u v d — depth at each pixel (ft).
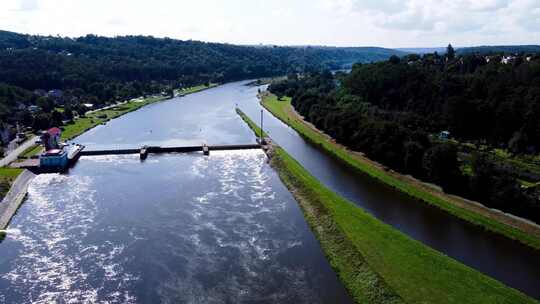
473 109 448.65
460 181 297.12
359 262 201.57
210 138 501.97
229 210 276.21
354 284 188.24
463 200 284.61
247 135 520.01
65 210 276.82
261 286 189.26
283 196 304.30
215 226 251.39
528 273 202.28
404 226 253.65
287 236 239.09
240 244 228.63
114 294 184.14
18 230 247.09
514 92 442.09
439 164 304.09
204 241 232.12
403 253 209.26
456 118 451.94
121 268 204.95
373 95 605.73
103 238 236.22
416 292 176.24
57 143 406.00
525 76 485.56
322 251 221.87
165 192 310.86
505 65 561.84
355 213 258.16
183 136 512.22
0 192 285.64
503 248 226.99
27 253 219.82
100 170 369.30
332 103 608.60
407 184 321.11
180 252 219.82
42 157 359.25
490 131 443.73
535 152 386.32
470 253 221.05
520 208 255.70
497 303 169.58
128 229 247.70
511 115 417.90
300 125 563.89
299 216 268.00
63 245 228.22
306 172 350.64
